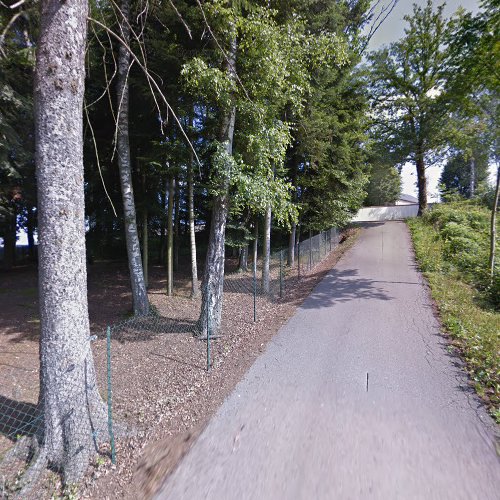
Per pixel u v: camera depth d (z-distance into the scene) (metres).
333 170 11.19
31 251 17.62
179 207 13.09
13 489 2.67
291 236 12.84
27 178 9.52
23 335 6.81
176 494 2.29
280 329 5.73
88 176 9.55
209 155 8.26
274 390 3.71
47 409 2.95
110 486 2.55
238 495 2.24
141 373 4.76
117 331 6.84
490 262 8.01
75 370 3.03
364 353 4.56
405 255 11.22
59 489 2.67
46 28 2.81
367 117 16.30
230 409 3.38
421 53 17.89
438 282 7.92
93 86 8.38
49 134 2.85
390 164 20.05
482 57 6.98
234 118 6.35
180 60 6.46
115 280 12.13
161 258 15.19
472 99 8.28
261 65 5.59
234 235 11.34
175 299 9.53
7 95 7.05
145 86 7.10
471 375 3.83
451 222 13.27
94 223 10.71
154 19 6.36
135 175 9.97
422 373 3.94
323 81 9.09
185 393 3.93
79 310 3.09
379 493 2.20
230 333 6.18
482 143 8.97
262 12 5.34
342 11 8.98
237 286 10.66
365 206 27.39
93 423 3.12
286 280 10.49
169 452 2.81
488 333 4.93
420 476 2.35
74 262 3.04
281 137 6.13
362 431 2.90
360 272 9.51
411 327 5.41
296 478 2.37
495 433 2.82
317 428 2.97
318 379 3.92
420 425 2.96
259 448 2.73
